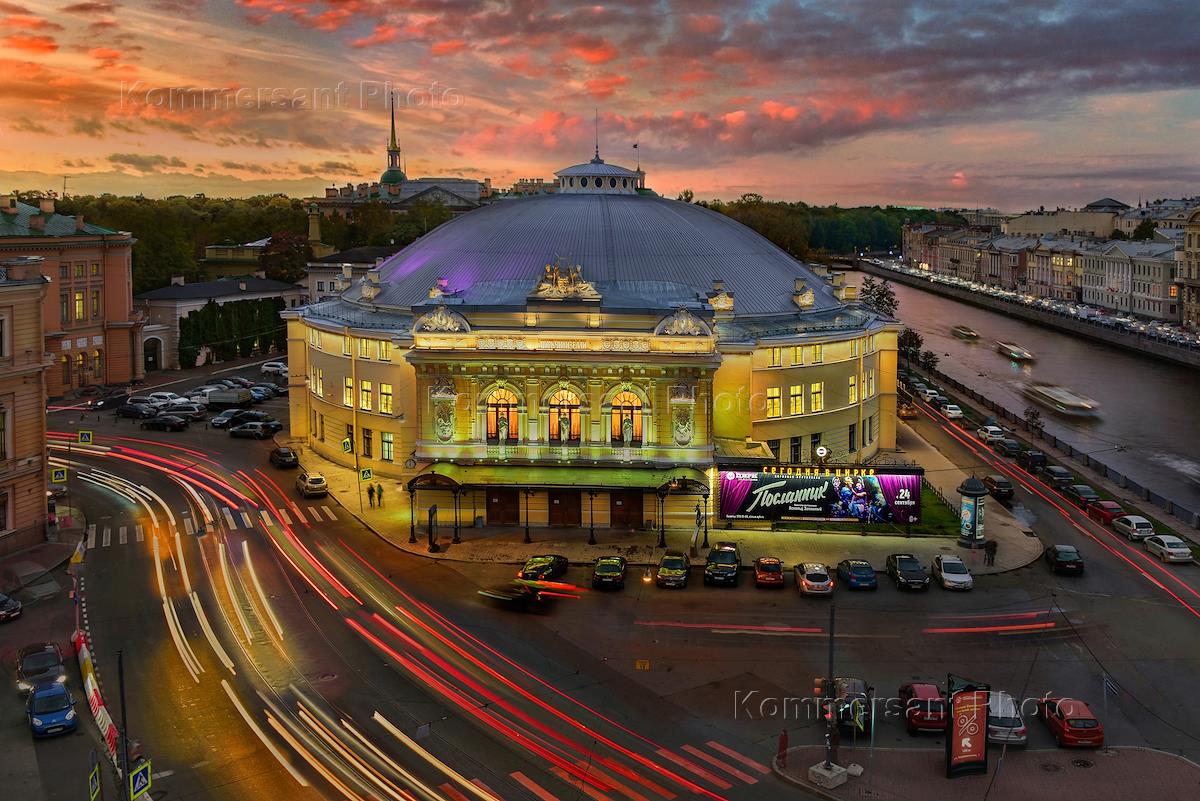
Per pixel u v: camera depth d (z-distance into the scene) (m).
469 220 112.62
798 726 49.56
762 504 79.19
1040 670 56.00
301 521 83.81
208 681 53.94
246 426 116.25
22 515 76.06
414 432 94.44
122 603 65.38
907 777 44.75
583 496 80.69
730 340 90.56
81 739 48.19
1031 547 77.75
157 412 125.31
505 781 44.12
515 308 80.75
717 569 68.94
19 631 60.75
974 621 63.19
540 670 55.81
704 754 46.78
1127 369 186.25
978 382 170.88
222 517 84.88
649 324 79.56
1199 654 58.31
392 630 61.22
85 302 141.75
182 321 162.88
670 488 76.31
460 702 51.81
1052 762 46.16
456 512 78.00
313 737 48.03
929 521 84.00
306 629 61.16
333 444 103.62
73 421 124.50
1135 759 46.44
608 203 108.94
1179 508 87.50
